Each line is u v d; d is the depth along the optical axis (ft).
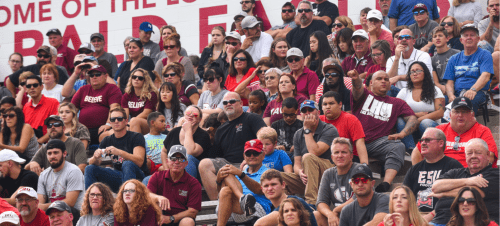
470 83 106.32
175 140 100.63
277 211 77.10
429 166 80.23
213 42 142.20
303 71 113.60
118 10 167.43
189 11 161.07
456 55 108.47
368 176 73.72
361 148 91.97
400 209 68.69
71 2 171.42
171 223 85.51
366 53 121.19
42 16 173.88
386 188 87.30
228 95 99.66
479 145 74.95
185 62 133.39
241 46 137.08
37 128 119.75
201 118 102.99
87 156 111.04
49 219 84.48
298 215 72.18
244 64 122.72
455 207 69.67
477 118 107.04
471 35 105.91
